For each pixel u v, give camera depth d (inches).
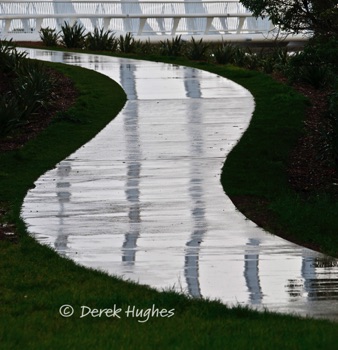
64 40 3181.6
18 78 2175.2
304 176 1502.2
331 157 1553.9
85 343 686.5
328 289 873.5
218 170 1438.2
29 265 962.7
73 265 958.4
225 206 1218.6
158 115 1905.8
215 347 666.2
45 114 1936.5
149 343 684.1
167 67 2578.7
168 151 1583.4
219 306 807.1
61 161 1531.7
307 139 1729.8
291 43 3440.0
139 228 1112.2
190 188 1322.6
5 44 2583.7
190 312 788.6
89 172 1444.4
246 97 2105.1
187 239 1061.8
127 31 3671.3
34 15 3440.0
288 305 825.5
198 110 1957.4
